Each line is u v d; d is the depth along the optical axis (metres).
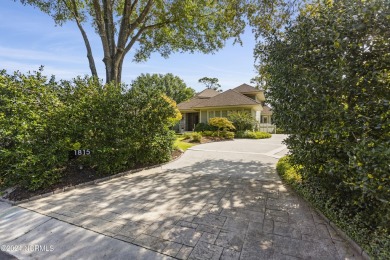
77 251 2.22
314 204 3.27
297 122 3.28
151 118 6.00
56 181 4.29
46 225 2.78
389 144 2.03
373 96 2.57
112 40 7.48
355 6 2.63
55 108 4.77
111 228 2.69
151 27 8.79
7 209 3.29
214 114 19.41
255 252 2.19
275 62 3.91
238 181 4.84
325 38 2.88
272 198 3.75
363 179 2.08
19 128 4.05
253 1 6.23
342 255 2.15
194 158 7.80
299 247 2.27
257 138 15.77
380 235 2.17
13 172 3.84
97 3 7.48
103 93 5.30
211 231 2.61
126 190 4.21
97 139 5.00
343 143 2.51
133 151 5.84
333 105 2.59
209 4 8.20
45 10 8.16
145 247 2.28
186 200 3.67
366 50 2.61
